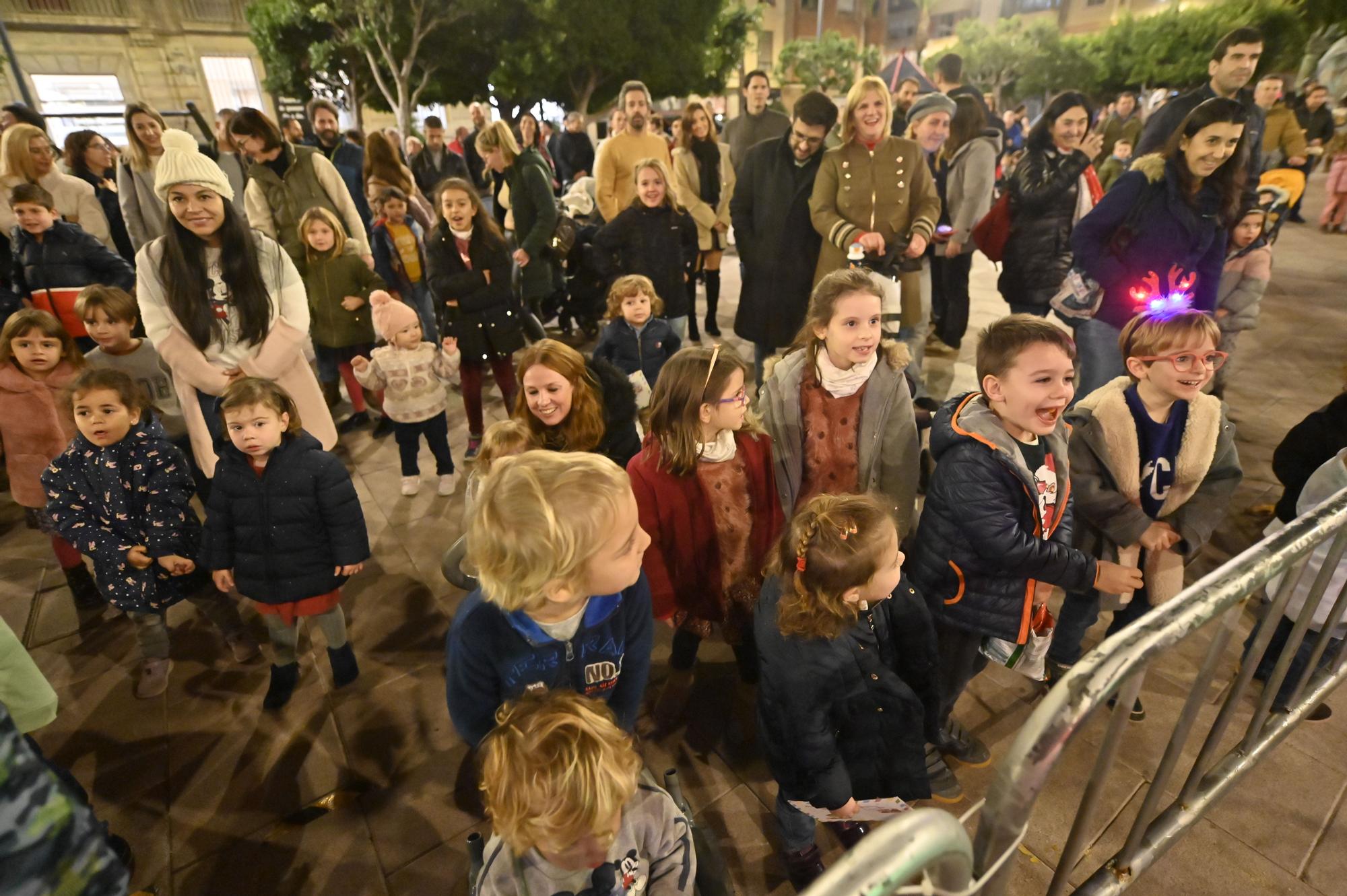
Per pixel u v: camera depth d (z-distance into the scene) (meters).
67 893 0.63
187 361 2.80
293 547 2.20
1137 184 2.76
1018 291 4.03
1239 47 3.18
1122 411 1.96
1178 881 1.71
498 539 1.06
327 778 2.11
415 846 1.90
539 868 1.08
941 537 1.84
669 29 17.30
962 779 2.04
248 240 2.78
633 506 1.15
